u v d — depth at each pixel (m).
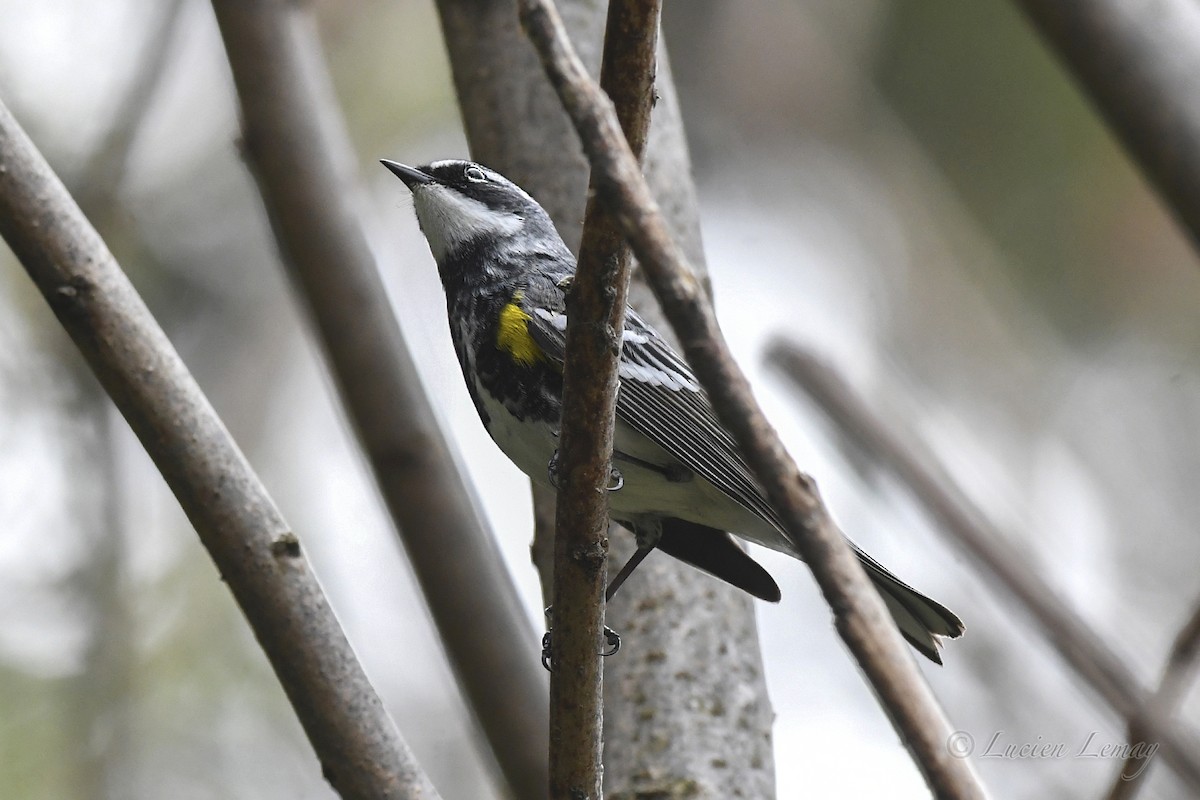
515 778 8.26
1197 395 15.30
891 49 17.03
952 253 16.47
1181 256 16.28
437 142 15.74
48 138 13.95
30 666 12.12
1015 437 15.17
